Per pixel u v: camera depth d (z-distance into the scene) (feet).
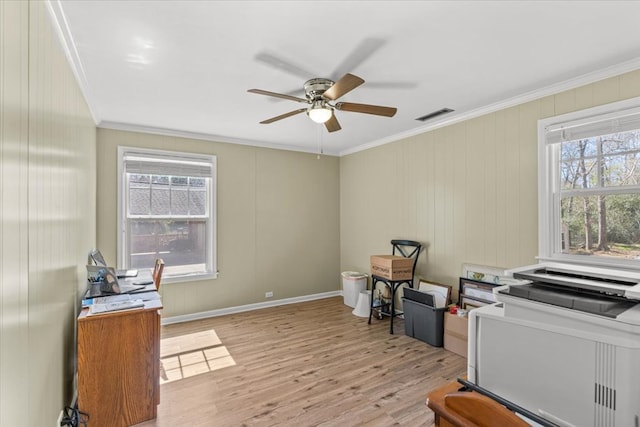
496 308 3.17
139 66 7.45
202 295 13.57
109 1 5.18
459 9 5.51
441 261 12.00
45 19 5.05
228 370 8.99
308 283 16.49
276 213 15.57
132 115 10.95
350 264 16.87
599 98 7.94
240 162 14.61
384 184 14.66
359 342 10.96
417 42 6.56
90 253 9.38
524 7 5.47
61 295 6.05
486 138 10.48
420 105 10.24
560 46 6.73
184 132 13.14
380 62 7.39
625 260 7.66
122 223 12.02
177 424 6.73
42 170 4.86
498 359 2.80
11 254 3.63
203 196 13.87
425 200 12.66
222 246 14.08
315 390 7.97
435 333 10.52
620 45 6.69
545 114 8.98
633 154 7.55
